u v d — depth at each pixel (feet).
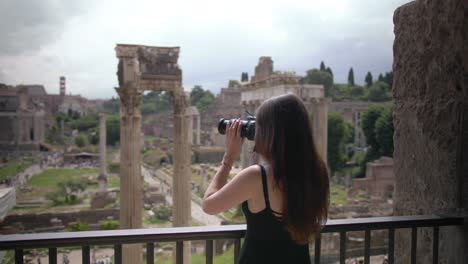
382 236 103.55
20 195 199.41
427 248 17.81
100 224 155.94
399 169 19.15
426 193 17.58
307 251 11.27
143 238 12.02
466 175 15.94
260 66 121.70
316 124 113.19
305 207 10.49
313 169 10.80
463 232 15.78
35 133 387.14
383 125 229.45
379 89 357.00
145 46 68.85
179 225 72.38
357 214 142.51
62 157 374.84
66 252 111.96
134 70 63.67
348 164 264.72
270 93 111.14
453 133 16.34
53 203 191.42
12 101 368.48
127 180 63.87
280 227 10.66
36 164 326.03
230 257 95.55
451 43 16.33
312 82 369.30
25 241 11.13
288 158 10.55
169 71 70.13
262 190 10.57
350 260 90.43
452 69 16.34
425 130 17.58
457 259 16.11
